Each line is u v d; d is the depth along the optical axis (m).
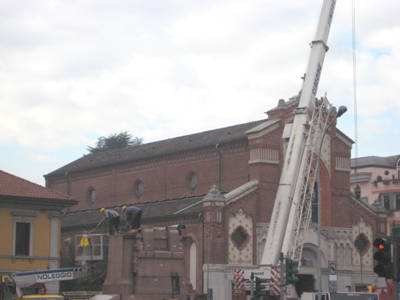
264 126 72.56
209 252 67.50
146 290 55.72
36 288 60.47
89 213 89.31
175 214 71.44
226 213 69.19
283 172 67.38
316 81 69.81
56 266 64.75
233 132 78.56
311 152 69.19
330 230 75.81
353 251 77.50
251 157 72.62
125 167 87.94
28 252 63.75
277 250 64.12
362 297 54.16
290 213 66.12
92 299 53.75
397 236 26.45
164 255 57.31
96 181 91.81
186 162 80.19
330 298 53.94
